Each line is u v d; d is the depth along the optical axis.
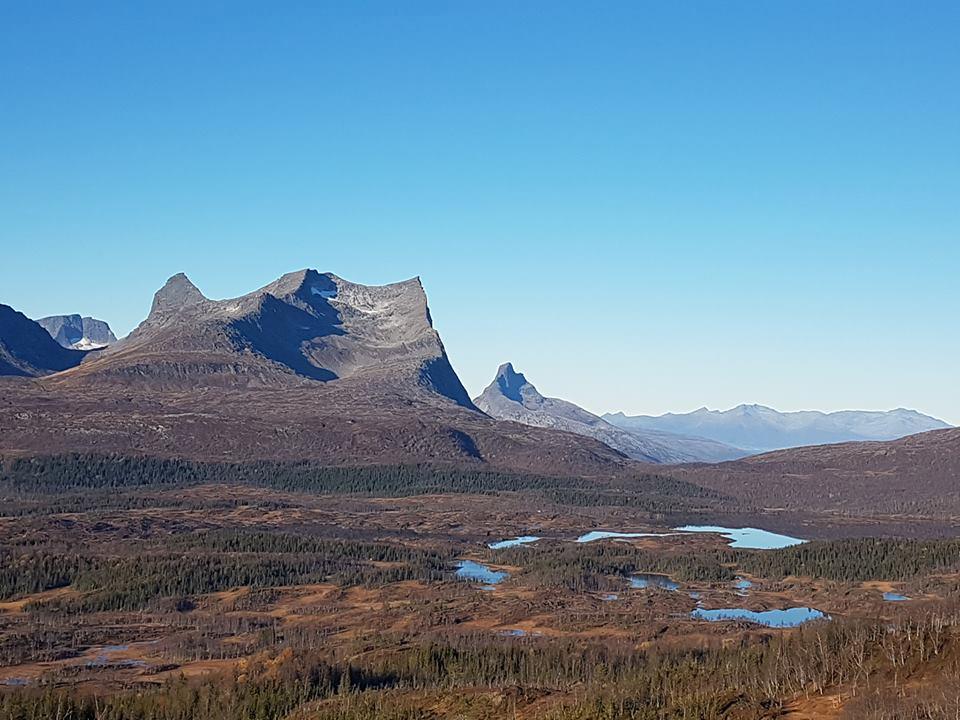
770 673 187.62
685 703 177.50
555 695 198.12
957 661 168.88
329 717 191.50
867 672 177.00
